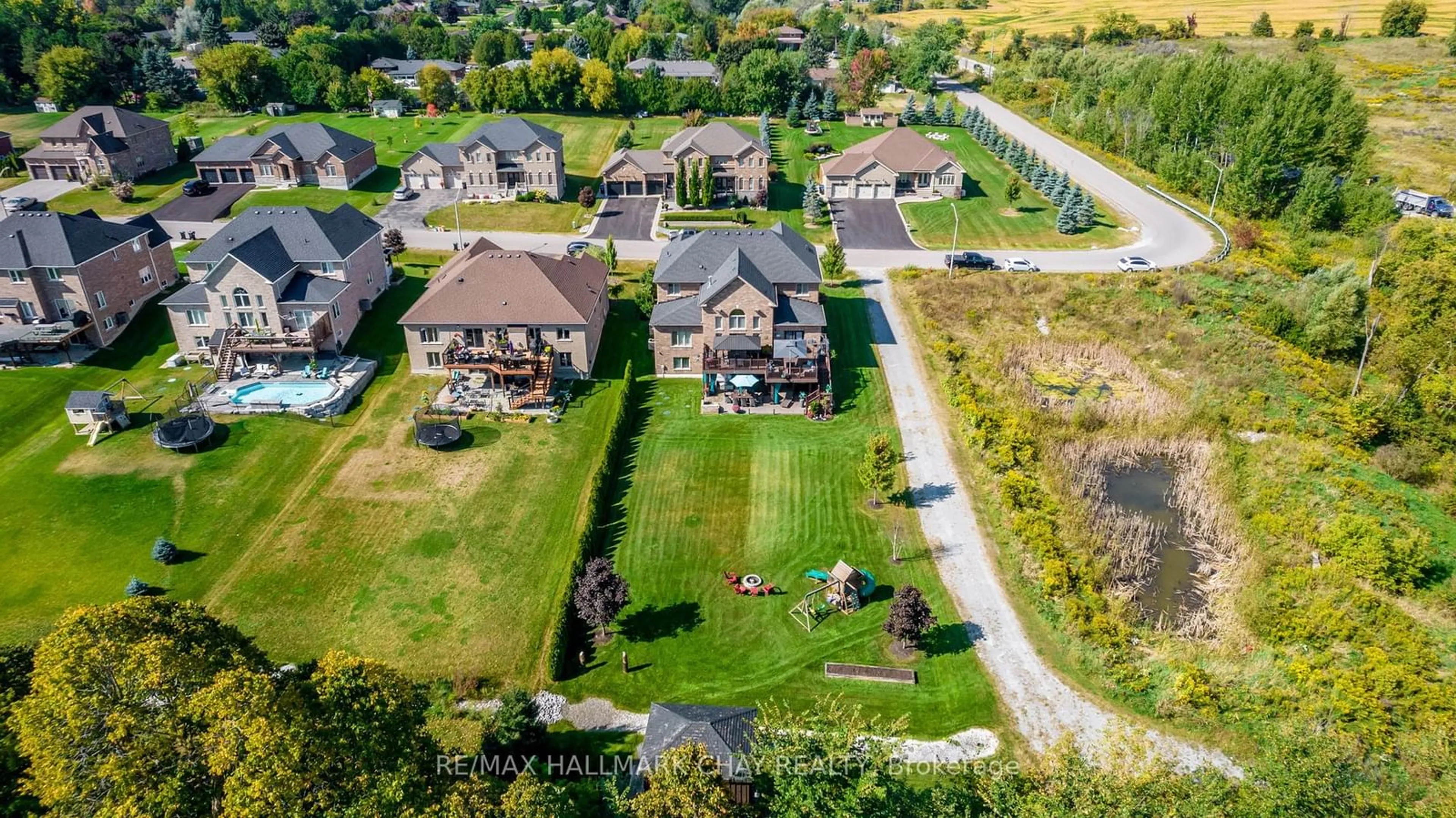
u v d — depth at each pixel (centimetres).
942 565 5381
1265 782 3441
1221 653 4725
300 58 16925
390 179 12812
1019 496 5847
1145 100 13438
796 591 5191
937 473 6278
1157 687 4472
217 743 3078
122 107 16450
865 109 16188
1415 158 12362
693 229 11094
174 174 12925
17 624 4844
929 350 8044
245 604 5025
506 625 4909
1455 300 7738
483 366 7050
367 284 8538
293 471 6241
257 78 16188
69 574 5241
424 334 7388
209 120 15888
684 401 7206
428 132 15288
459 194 12119
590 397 7231
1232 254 9925
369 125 15762
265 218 8038
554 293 7400
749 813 3509
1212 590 5269
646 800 3178
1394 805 3306
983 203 11962
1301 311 8231
